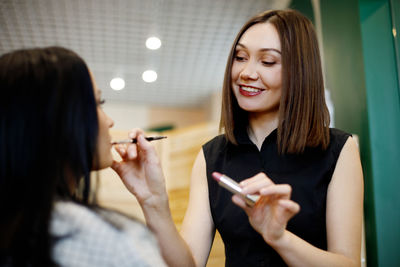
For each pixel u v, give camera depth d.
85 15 3.71
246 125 1.29
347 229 1.07
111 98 6.11
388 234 1.91
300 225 1.11
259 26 1.20
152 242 0.77
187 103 6.30
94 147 0.83
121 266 0.71
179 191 2.10
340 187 1.12
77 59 0.83
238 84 1.21
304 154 1.18
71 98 0.79
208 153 1.32
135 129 1.13
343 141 1.17
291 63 1.16
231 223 1.17
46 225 0.71
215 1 3.45
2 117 0.76
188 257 1.09
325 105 1.21
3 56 0.81
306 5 3.05
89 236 0.72
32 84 0.77
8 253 0.70
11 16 3.74
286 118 1.17
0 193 0.74
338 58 2.41
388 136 1.98
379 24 2.08
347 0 2.26
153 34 3.93
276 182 1.17
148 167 1.09
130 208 1.78
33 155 0.75
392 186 1.94
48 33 4.04
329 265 0.96
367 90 2.03
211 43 4.20
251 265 1.13
